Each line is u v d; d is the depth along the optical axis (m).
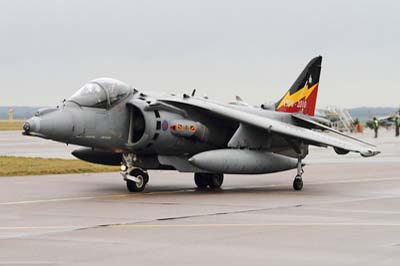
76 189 74.25
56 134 67.81
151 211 56.56
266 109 87.38
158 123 73.44
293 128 77.69
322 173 101.19
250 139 78.12
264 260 36.59
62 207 58.91
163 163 75.62
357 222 50.59
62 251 38.69
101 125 71.31
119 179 86.38
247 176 94.56
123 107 73.25
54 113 68.00
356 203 63.50
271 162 76.88
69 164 103.94
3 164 100.75
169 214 54.72
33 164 102.12
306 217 53.38
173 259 36.72
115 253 38.22
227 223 49.88
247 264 35.59
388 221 51.22
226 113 76.50
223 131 79.62
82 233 44.94
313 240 42.59
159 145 74.19
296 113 89.19
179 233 45.12
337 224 49.50
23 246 40.16
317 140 75.00
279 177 93.81
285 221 51.03
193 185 82.06
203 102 78.56
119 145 73.31
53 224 48.88
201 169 72.88
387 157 141.00
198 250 39.25
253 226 48.41
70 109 69.31
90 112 70.50
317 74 90.94
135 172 73.62
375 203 63.50
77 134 69.44
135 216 53.34
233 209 58.38
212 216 53.72
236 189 78.12
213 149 79.44
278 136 80.69
